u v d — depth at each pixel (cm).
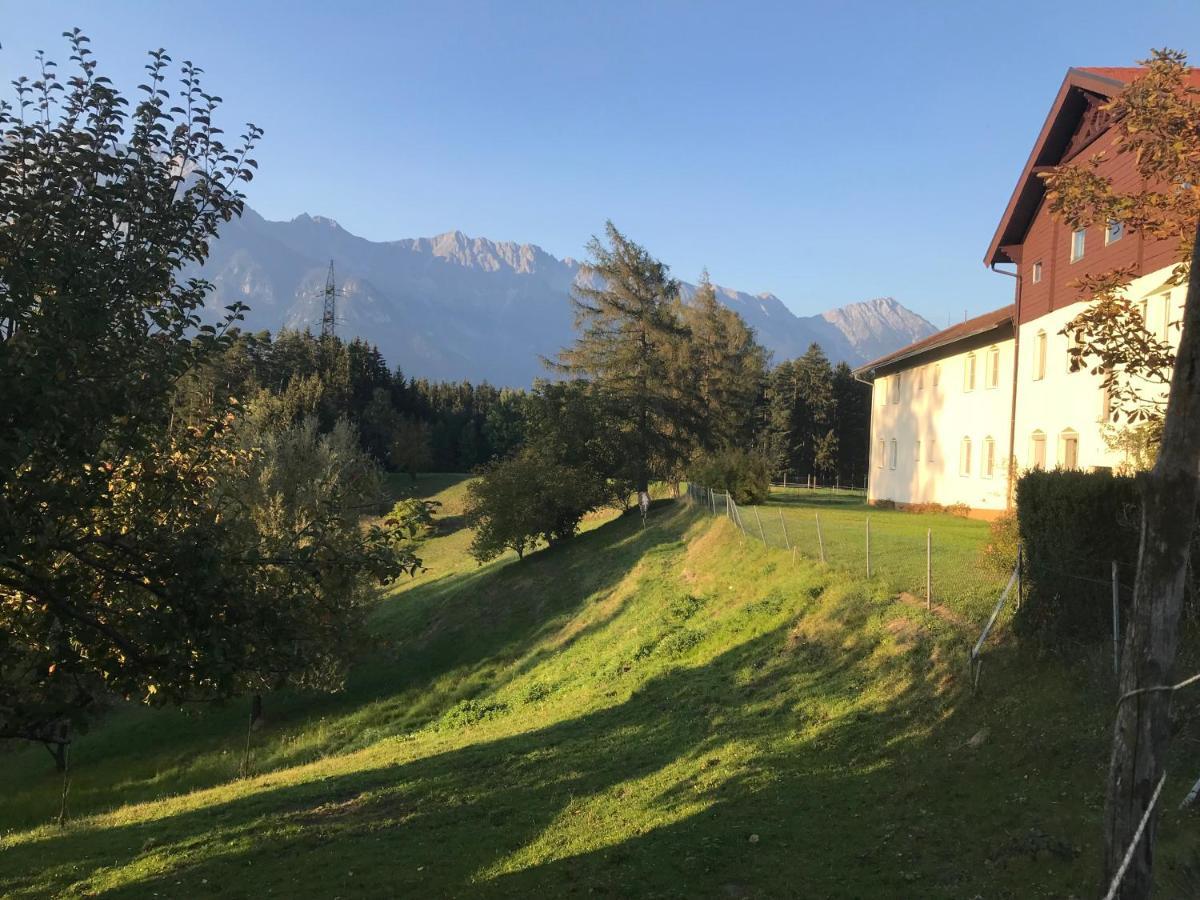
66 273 570
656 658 1619
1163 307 1945
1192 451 359
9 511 507
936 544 1892
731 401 6688
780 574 1705
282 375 8519
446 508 7162
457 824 913
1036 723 770
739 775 892
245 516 789
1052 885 527
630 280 4216
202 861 901
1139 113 716
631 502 4175
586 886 650
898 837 657
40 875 955
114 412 588
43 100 644
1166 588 364
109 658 633
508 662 2334
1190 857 510
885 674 1057
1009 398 3022
